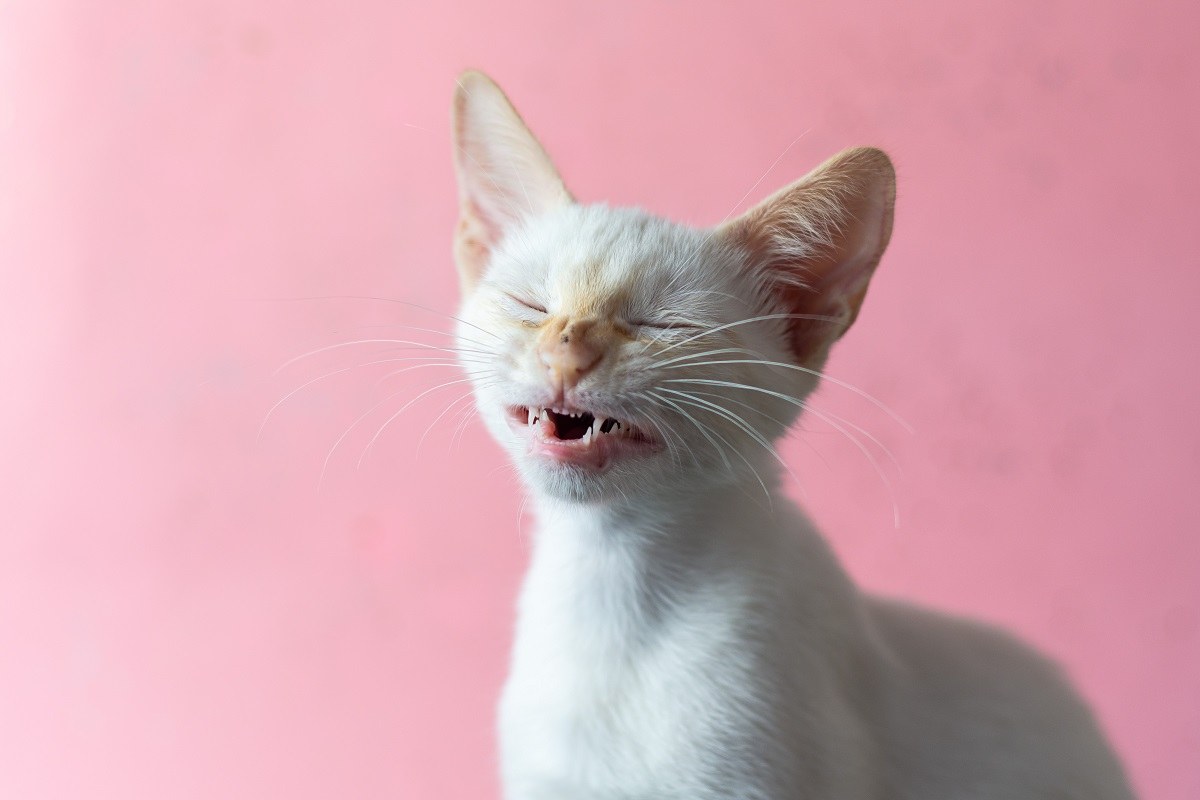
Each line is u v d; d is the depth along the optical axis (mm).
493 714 444
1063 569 506
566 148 515
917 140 507
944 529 507
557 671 375
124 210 514
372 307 512
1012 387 508
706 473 361
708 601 365
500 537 506
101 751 503
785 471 414
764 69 509
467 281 402
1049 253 505
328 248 514
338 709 507
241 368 514
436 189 511
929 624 408
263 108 515
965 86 505
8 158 510
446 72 514
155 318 514
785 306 380
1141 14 501
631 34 513
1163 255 503
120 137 514
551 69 514
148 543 510
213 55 515
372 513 511
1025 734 387
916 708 383
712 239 375
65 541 509
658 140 512
